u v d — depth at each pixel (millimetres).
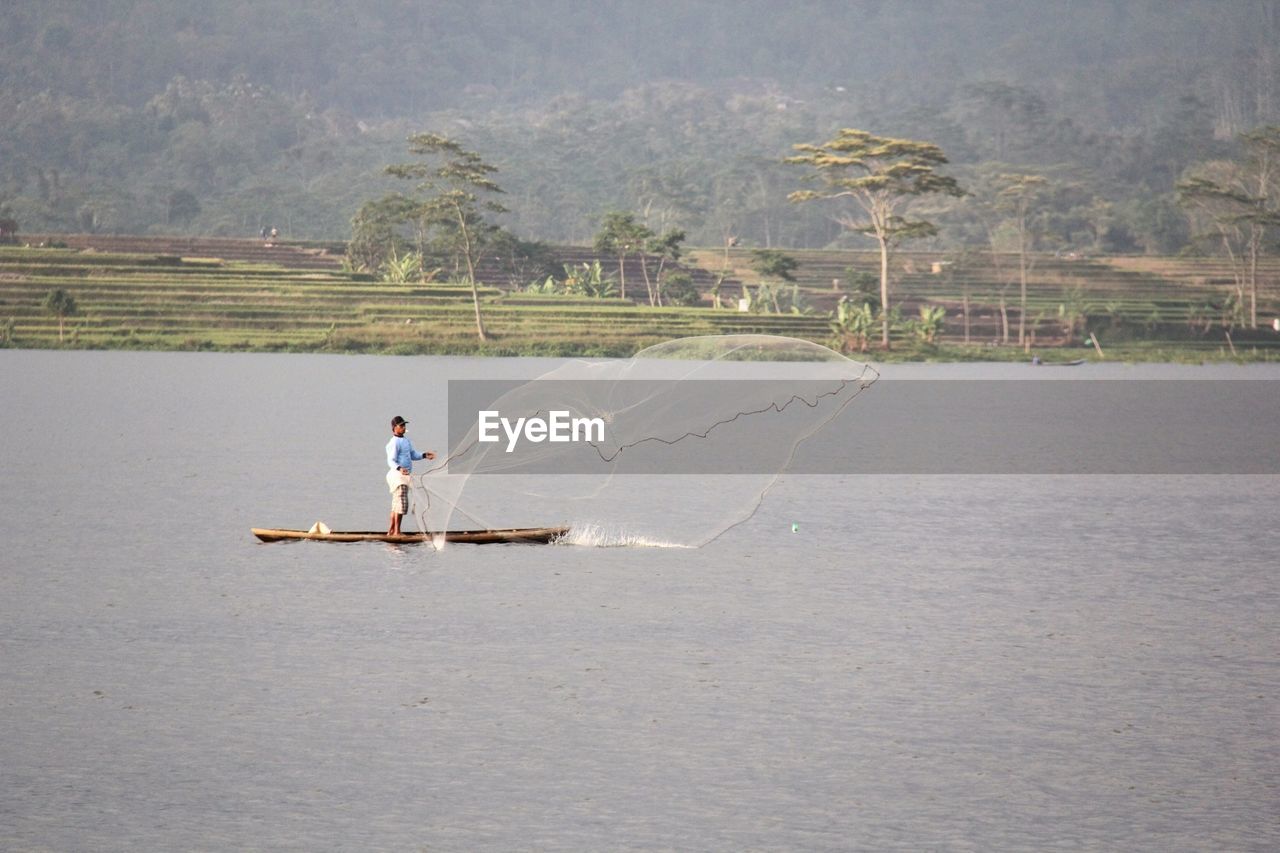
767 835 45844
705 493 131250
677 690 61906
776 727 56656
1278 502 139250
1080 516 126188
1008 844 45312
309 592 82500
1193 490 151250
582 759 52688
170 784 49938
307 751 53375
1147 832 46344
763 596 83312
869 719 57844
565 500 115250
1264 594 85500
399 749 53625
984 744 54750
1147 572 93938
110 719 57000
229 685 62000
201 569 89812
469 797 48875
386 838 45406
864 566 95188
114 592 82062
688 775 51125
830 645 70625
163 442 190625
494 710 58625
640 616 77062
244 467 157625
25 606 77875
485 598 81312
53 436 198375
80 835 45531
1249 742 55125
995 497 142250
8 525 109500
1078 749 54188
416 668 65125
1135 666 66688
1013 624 76000
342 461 165250
